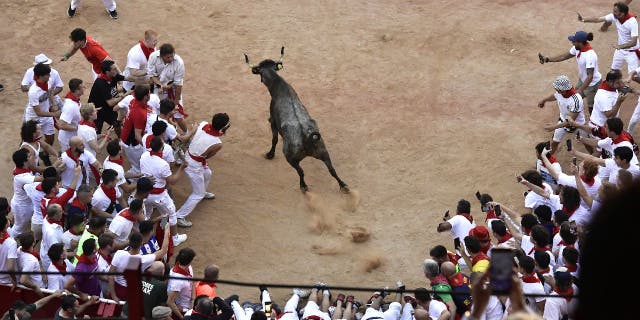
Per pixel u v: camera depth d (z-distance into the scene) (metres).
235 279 11.90
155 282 9.39
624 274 1.70
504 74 16.33
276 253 12.46
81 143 11.97
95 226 10.45
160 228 12.12
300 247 12.60
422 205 13.45
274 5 18.31
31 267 10.05
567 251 9.63
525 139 14.78
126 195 12.90
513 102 15.66
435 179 14.00
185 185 13.78
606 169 12.17
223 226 12.95
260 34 17.41
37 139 12.24
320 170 14.25
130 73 14.03
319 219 13.10
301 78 16.27
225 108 15.54
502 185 13.77
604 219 1.75
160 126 11.83
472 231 10.34
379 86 16.11
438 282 9.74
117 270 9.79
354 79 16.27
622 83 13.41
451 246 12.58
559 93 13.52
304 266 12.20
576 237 10.28
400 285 11.39
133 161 12.99
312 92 15.94
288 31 17.53
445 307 9.48
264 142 14.88
